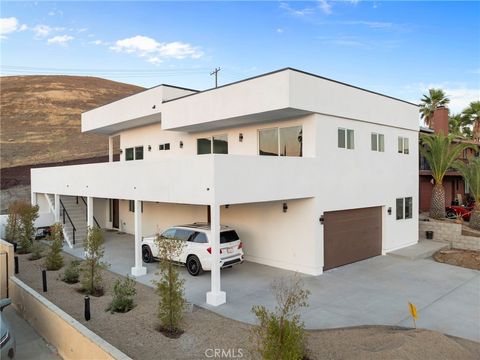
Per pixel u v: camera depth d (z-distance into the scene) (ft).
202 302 35.47
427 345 24.31
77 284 41.75
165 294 28.84
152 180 42.75
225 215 55.26
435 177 73.36
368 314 32.68
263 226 50.01
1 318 25.61
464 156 97.86
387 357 22.91
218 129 56.08
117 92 299.17
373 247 55.21
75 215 71.97
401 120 59.77
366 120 52.31
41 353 26.08
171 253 30.14
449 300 36.63
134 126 72.43
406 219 61.67
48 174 67.51
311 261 45.06
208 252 42.73
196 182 36.65
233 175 36.37
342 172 48.83
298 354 21.01
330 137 46.96
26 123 215.10
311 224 44.96
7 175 143.23
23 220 59.88
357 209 52.21
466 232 66.64
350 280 43.04
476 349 26.22
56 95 262.67
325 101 45.57
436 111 89.86
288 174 41.70
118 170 48.80
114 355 19.54
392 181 58.39
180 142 62.59
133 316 31.73
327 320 31.24
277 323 21.33
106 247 62.18
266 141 50.19
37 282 42.60
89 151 181.37
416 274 45.98
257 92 44.11
